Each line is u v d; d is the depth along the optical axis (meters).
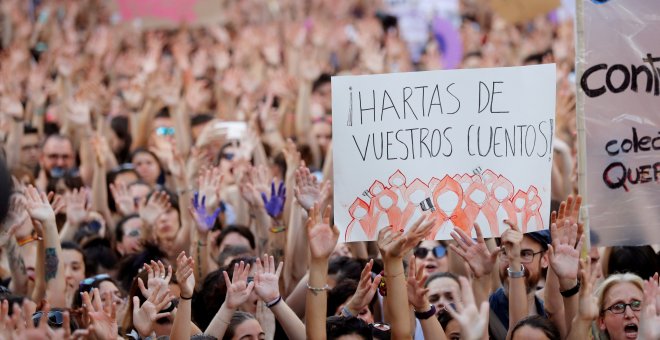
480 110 8.67
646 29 8.91
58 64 17.83
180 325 7.95
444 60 23.66
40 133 16.80
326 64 21.58
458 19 28.27
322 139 15.40
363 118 8.62
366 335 8.12
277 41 23.06
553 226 8.27
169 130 15.39
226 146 13.34
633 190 8.94
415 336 9.20
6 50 22.91
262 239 10.86
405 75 8.63
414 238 7.98
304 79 17.00
